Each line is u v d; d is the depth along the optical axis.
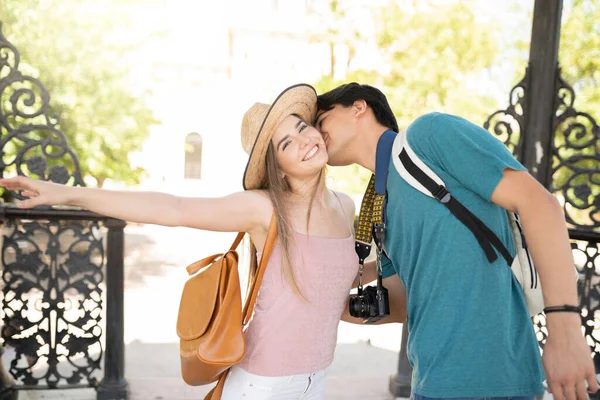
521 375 1.51
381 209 1.66
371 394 3.83
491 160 1.42
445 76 6.59
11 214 3.04
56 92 7.00
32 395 3.50
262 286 1.69
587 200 3.21
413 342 1.58
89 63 7.38
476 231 1.49
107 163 8.40
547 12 3.21
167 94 20.69
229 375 1.79
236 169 21.78
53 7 5.77
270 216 1.68
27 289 3.22
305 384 1.75
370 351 4.98
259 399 1.71
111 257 3.33
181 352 1.72
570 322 1.33
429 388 1.50
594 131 3.15
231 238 12.54
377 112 1.76
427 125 1.54
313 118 1.82
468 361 1.48
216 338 1.63
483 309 1.49
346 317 1.99
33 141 3.00
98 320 3.37
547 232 1.36
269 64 18.23
